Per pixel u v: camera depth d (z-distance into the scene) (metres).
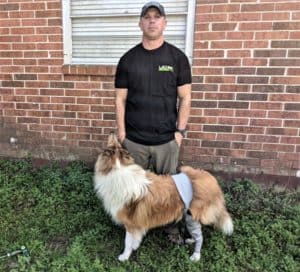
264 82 3.55
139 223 2.58
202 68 3.65
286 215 3.34
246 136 3.76
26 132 4.37
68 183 3.85
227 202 3.51
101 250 2.86
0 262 2.71
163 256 2.81
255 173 3.86
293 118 3.60
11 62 4.11
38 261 2.66
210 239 2.96
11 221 3.24
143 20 2.52
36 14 3.89
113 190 2.51
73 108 4.13
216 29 3.50
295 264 2.68
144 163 2.92
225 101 3.70
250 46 3.48
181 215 2.67
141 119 2.74
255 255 2.81
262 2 3.33
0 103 4.32
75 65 3.94
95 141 4.20
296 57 3.42
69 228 3.15
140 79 2.64
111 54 4.05
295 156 3.71
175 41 3.80
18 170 4.24
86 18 3.96
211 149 3.88
